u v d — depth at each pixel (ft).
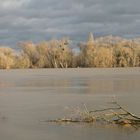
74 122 74.64
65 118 78.74
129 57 410.52
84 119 76.33
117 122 72.79
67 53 423.64
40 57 424.87
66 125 71.72
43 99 121.08
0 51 427.74
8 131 67.26
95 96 128.47
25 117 82.07
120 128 68.33
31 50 424.87
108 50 410.93
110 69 402.11
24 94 142.00
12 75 324.80
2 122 76.28
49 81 228.63
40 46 424.87
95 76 284.41
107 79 239.09
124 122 72.23
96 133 64.28
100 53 409.28
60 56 422.82
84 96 129.39
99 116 79.05
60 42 424.87
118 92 142.41
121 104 103.09
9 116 84.02
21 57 426.10
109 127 69.15
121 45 413.59
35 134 64.54
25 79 257.75
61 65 424.87
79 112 85.25
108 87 169.58
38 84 201.46
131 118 74.74
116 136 62.18
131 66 411.75
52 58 425.69
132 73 325.83
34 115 84.74
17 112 90.17
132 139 60.13
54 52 424.87
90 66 415.85
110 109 82.38
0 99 122.83
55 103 108.68
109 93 138.82
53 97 127.85
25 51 425.69
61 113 86.84
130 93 136.98
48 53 426.10
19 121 77.10
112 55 410.72
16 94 142.20
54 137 62.08
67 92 147.74
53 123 74.13
